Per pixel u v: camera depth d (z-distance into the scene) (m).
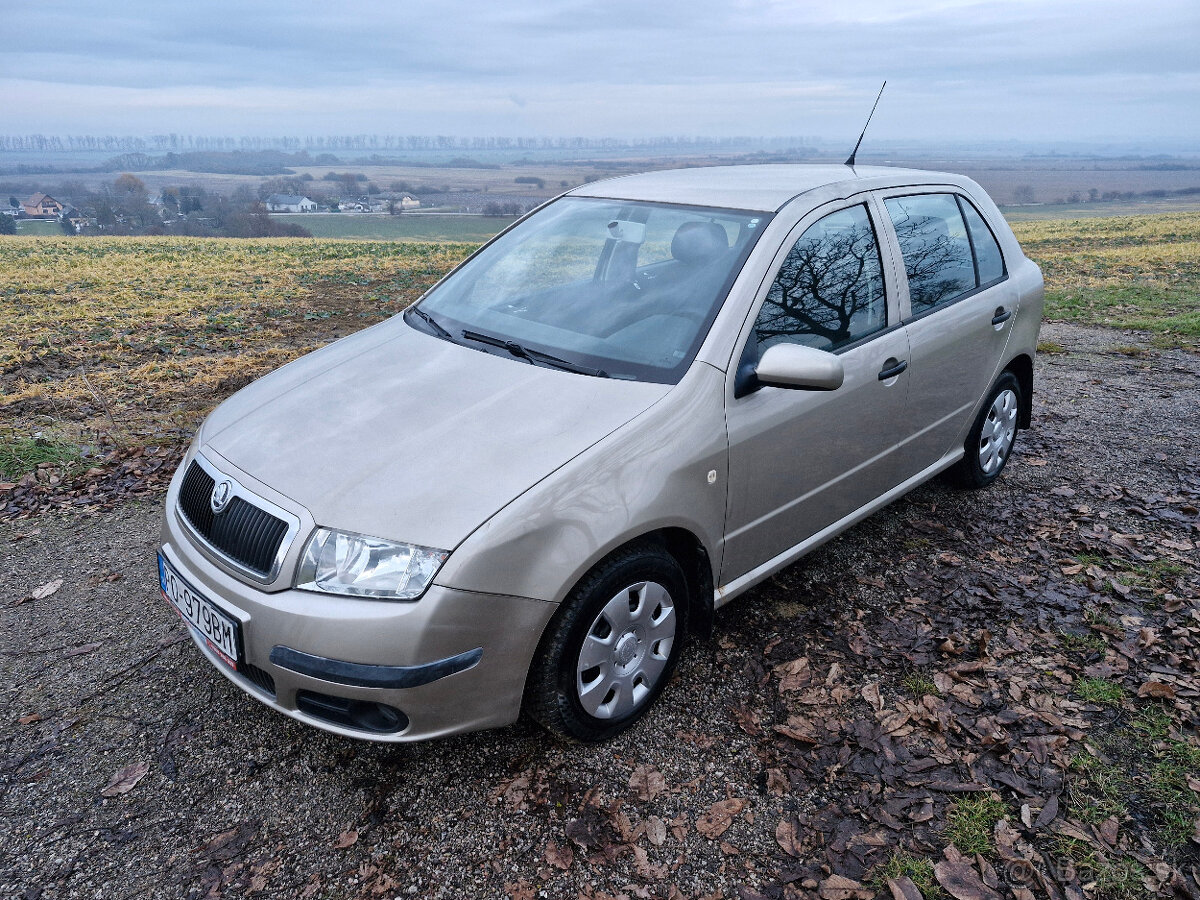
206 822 2.52
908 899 2.24
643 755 2.79
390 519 2.34
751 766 2.75
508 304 3.44
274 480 2.54
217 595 2.48
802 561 4.08
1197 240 32.72
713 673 3.22
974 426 4.53
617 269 3.38
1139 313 12.21
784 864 2.38
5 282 17.11
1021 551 4.19
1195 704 3.04
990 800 2.59
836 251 3.39
